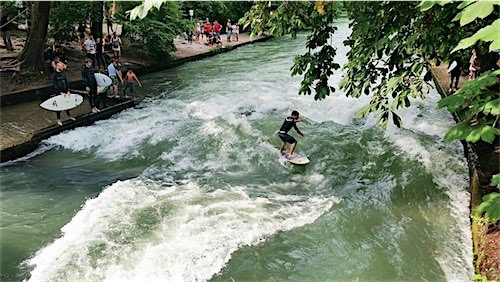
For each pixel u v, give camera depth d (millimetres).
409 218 7156
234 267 5883
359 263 6000
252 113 12773
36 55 14047
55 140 10273
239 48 26859
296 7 5848
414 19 4695
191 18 26562
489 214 2555
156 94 15164
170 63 20484
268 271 5836
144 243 6320
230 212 7301
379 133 10883
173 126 11484
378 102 4816
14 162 9211
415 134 10695
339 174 8883
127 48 20922
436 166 8875
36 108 12352
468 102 2832
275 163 9398
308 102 13680
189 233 6621
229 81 17266
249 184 8477
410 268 5875
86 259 5922
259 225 6898
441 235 6625
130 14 2189
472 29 3859
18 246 6289
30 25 13930
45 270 5688
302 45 27328
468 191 7906
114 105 12766
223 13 33000
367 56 4770
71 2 17562
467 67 6441
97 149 10078
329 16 6023
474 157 7832
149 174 8859
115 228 6703
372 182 8500
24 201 7621
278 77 17875
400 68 4828
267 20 6133
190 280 5602
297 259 6098
